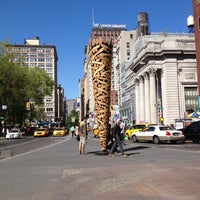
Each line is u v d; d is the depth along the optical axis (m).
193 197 6.83
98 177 9.74
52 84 84.69
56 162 14.10
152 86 67.94
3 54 59.56
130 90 98.00
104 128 17.45
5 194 7.86
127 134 36.69
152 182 8.62
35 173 11.02
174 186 8.01
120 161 14.08
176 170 10.55
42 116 101.38
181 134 27.61
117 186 8.30
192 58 66.31
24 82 64.94
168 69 65.44
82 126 17.91
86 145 26.17
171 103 64.50
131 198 6.93
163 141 29.16
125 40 124.50
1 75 57.81
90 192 7.75
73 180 9.40
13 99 62.72
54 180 9.57
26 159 15.69
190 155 16.02
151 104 67.94
